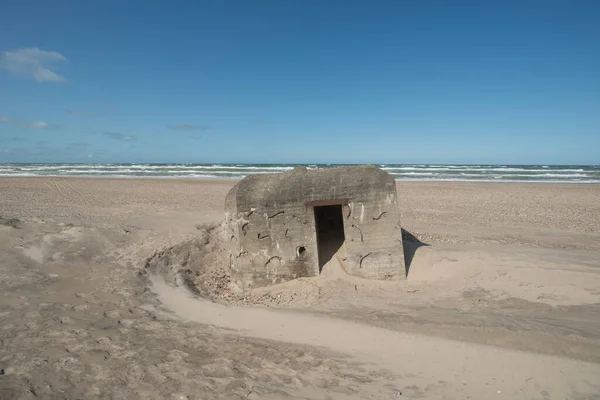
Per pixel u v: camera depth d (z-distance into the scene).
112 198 18.59
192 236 8.91
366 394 3.51
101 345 4.37
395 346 4.29
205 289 6.72
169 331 4.86
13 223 8.54
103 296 5.94
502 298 5.54
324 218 7.84
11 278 6.33
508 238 10.16
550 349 3.89
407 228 11.54
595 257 7.07
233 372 3.87
